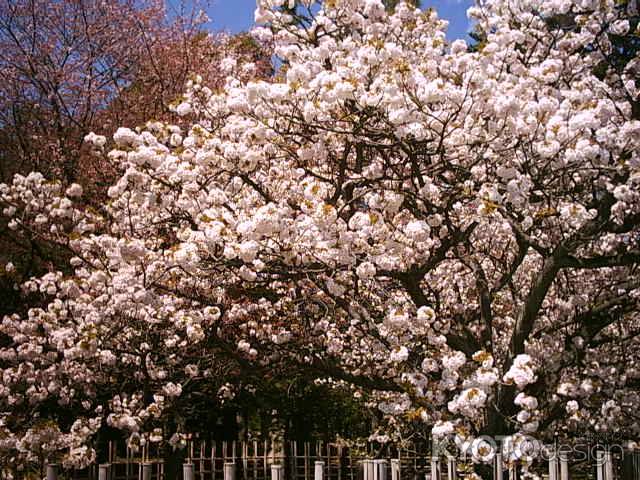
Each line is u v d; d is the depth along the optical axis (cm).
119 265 771
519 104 618
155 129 729
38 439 666
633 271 845
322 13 733
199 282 805
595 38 784
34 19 1521
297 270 648
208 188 726
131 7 1625
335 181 772
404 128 620
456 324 851
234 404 1253
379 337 704
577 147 604
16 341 757
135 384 888
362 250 638
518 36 705
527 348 801
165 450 982
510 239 895
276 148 715
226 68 816
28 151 1412
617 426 856
